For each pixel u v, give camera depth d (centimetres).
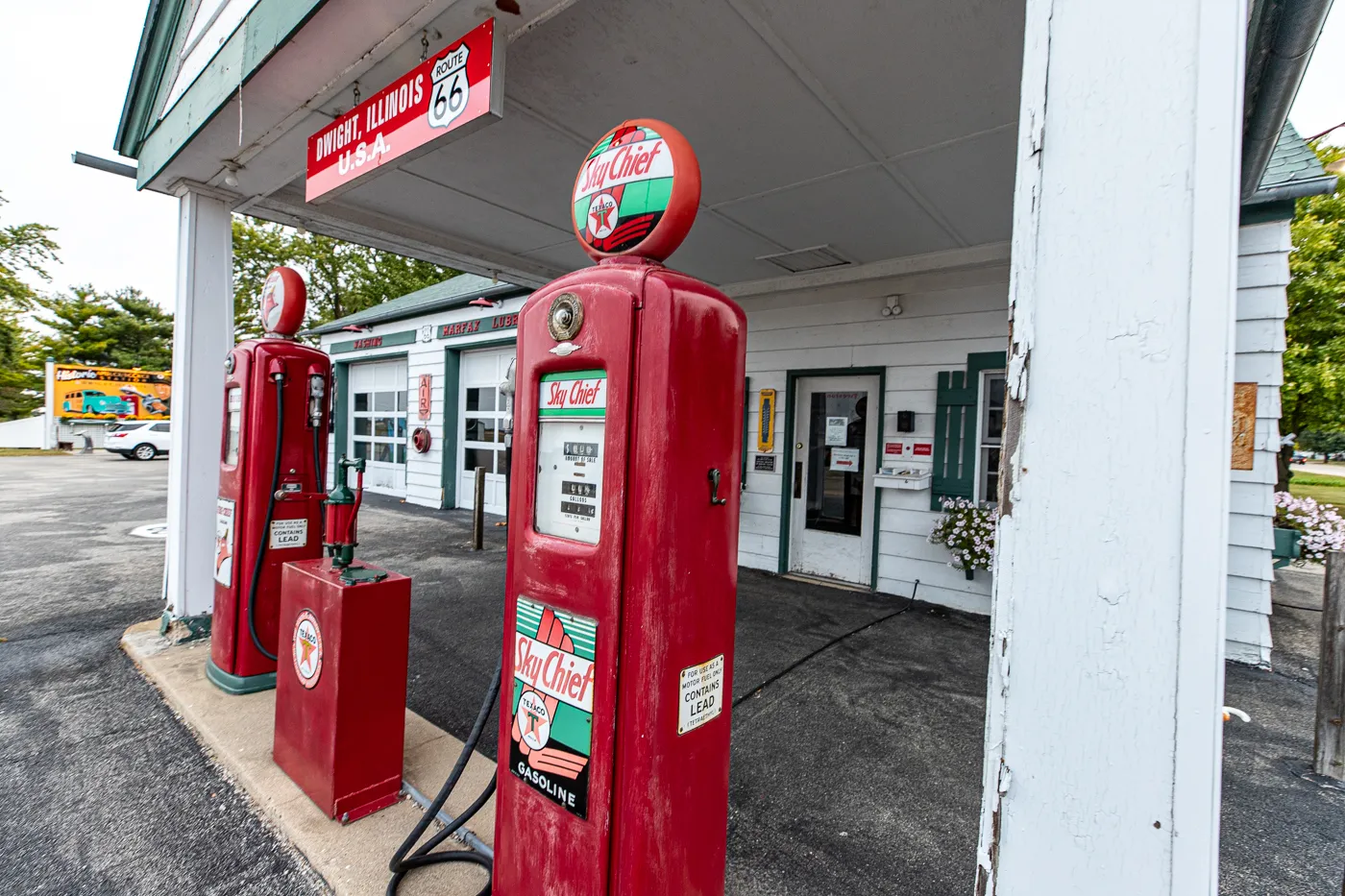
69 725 310
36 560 673
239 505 331
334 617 230
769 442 648
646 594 146
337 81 295
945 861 224
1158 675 97
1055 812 105
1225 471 92
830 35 261
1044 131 105
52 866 213
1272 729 338
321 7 245
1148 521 97
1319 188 390
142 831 232
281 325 340
